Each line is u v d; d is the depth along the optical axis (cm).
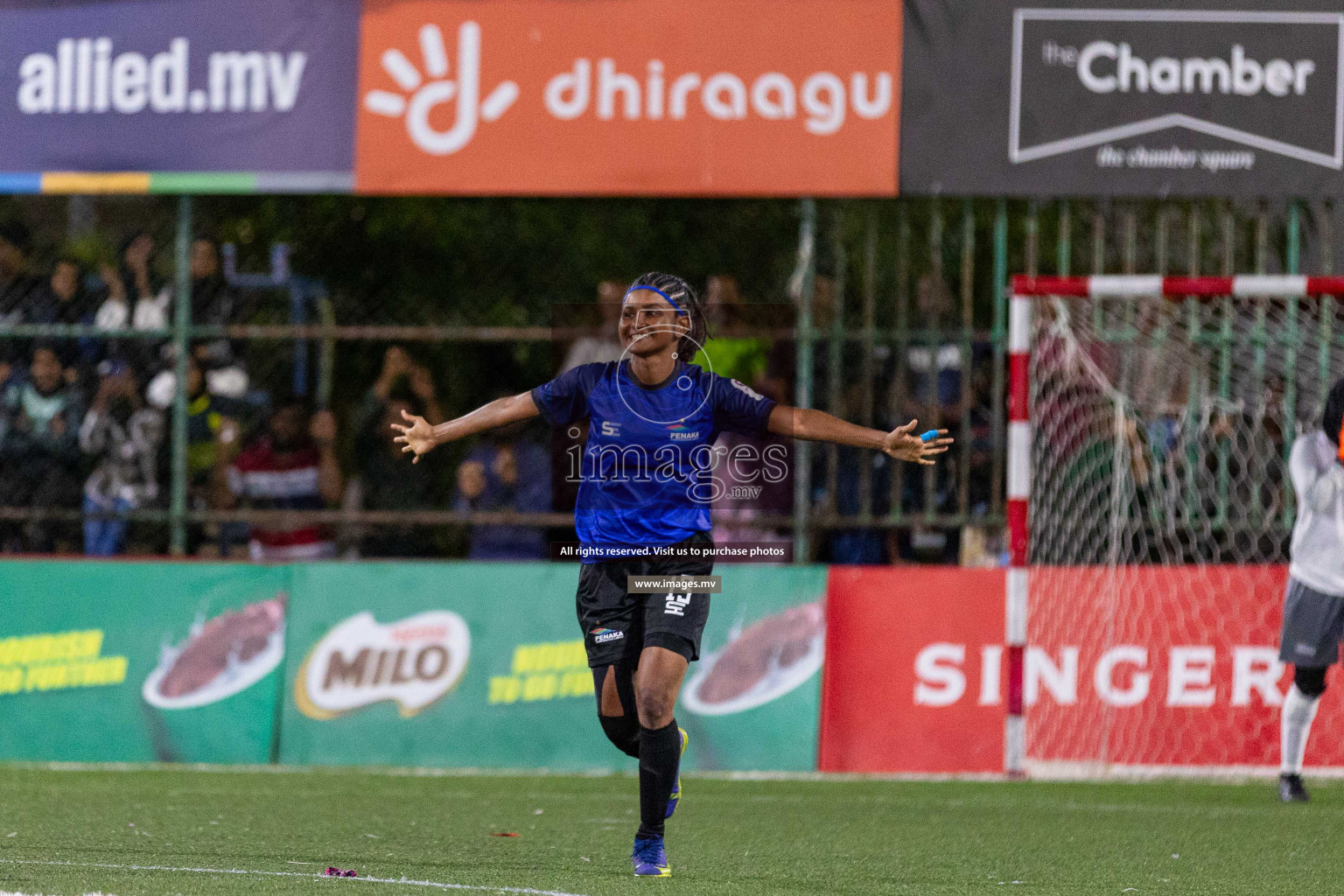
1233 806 2403
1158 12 2752
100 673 2816
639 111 2817
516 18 2841
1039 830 2138
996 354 2884
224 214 3628
